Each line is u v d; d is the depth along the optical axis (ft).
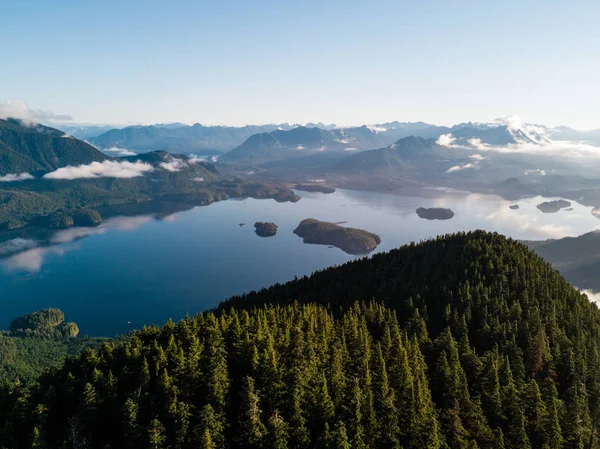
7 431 294.46
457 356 407.44
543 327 463.83
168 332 389.19
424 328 467.93
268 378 319.06
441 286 567.59
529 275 587.27
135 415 290.15
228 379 325.21
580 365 413.59
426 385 362.53
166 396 303.07
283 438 287.48
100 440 295.07
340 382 337.11
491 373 375.86
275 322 424.05
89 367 347.97
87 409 297.74
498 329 467.11
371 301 562.25
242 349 350.64
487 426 332.39
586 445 339.36
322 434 292.40
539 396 349.00
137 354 347.97
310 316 457.68
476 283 565.94
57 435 297.53
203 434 276.00
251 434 289.74
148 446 282.97
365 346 394.11
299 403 309.42
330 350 381.60
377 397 331.98
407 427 317.01
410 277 628.28
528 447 314.96
